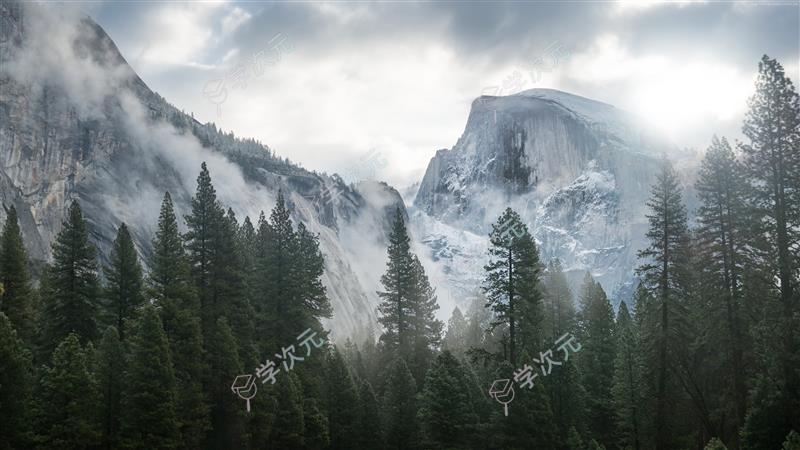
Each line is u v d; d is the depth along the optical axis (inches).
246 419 2546.8
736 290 2219.5
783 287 2098.9
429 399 2596.0
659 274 2317.9
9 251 2618.1
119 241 2659.9
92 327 2610.7
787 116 2101.4
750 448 1961.1
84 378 2143.2
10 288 2596.0
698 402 2390.5
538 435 2343.8
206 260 2755.9
